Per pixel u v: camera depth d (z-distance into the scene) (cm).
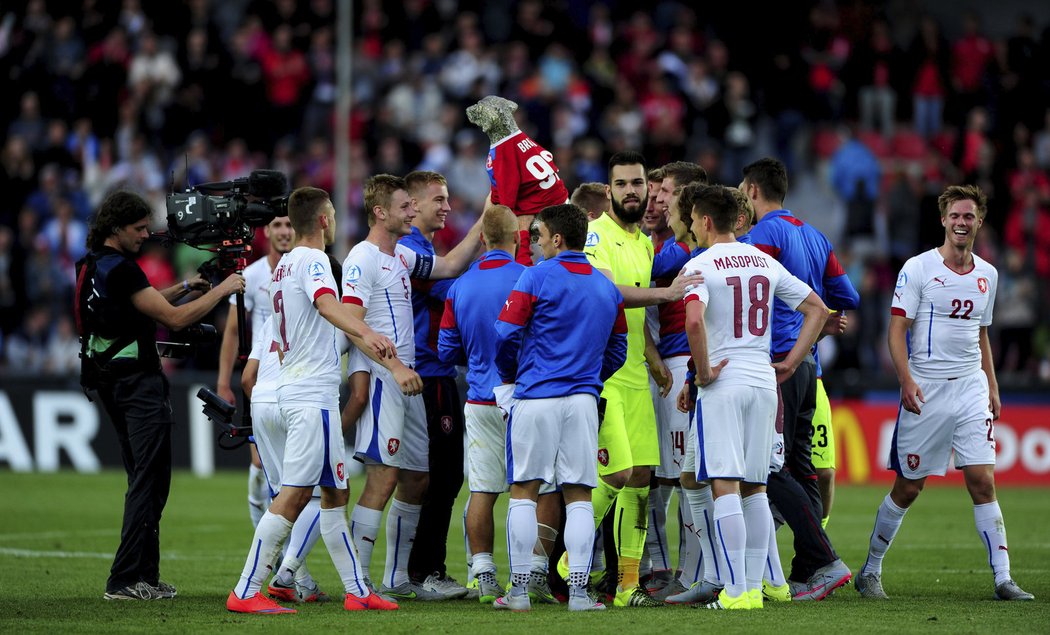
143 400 2783
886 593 3016
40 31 8288
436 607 2753
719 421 2642
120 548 2789
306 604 2809
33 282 7106
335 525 2698
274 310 2722
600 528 3020
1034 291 6719
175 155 7881
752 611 2562
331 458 2656
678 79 8112
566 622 2423
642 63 8288
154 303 2753
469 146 7688
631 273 2920
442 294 3075
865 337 6794
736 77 8144
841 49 8556
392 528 2981
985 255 7031
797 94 8050
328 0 8525
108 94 7938
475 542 2873
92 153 7750
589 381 2659
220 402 2830
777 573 2795
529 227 3075
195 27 8288
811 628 2331
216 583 3177
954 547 3978
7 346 7062
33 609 2628
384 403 2927
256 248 4900
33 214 7406
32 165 7669
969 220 2923
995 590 2902
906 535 4300
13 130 7912
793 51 8125
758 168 3008
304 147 7950
